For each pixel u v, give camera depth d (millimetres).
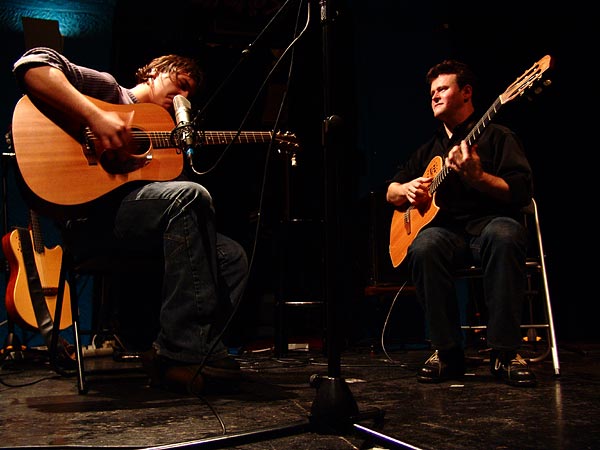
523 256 1907
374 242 3410
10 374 2398
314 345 3564
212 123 3756
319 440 1113
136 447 1052
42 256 3295
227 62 3785
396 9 4215
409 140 4078
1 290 3584
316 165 3832
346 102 3984
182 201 1672
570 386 1788
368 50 4215
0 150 3705
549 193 3549
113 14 4055
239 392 1706
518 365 1845
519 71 3621
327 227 1179
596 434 1157
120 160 1748
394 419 1307
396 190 2375
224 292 1870
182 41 3832
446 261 2031
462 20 3961
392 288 3363
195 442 998
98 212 1764
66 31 3955
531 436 1144
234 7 3699
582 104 3379
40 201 1669
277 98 3686
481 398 1590
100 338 3299
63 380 2100
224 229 3840
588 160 3359
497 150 2162
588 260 3396
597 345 3225
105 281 3320
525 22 3629
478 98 3809
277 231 3430
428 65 4090
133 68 3807
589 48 3340
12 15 3869
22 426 1285
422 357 2932
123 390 1804
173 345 1671
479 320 3305
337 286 1177
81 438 1164
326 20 1209
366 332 3809
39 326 2678
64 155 1671
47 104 1676
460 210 2156
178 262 1657
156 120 1854
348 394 1156
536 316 3508
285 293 3248
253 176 3830
